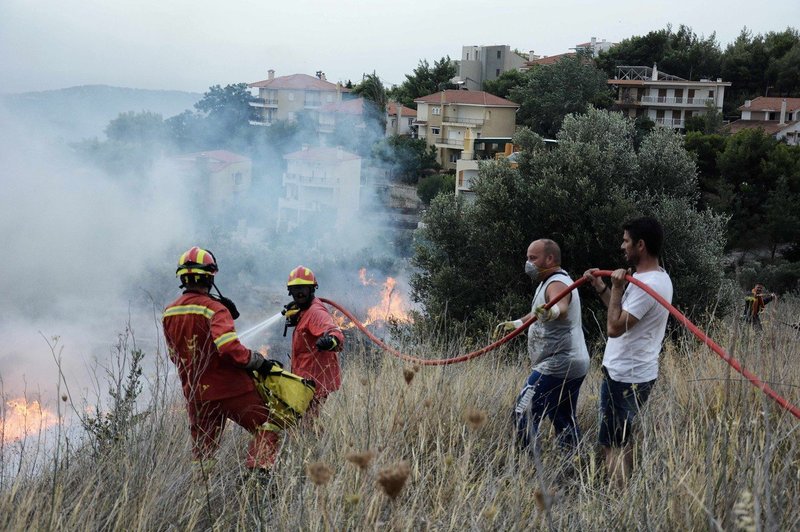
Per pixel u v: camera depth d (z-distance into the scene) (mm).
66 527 3135
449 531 3014
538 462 2828
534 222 14219
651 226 4379
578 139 14922
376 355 5742
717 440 3199
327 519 2943
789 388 3982
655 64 72688
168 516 3516
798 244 38625
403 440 4039
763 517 2729
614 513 3049
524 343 8086
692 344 6078
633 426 4156
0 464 3553
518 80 80188
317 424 4531
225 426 5016
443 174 72812
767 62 76938
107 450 3887
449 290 14273
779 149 42000
